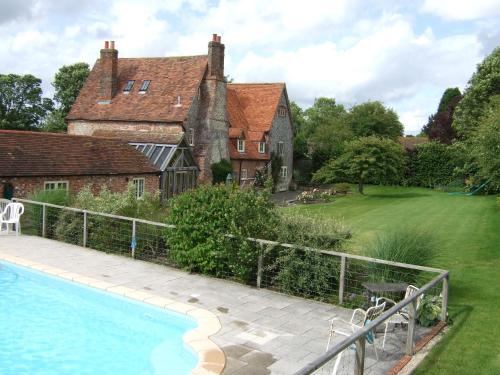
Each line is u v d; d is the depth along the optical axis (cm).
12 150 2114
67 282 1098
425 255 984
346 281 1001
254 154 4150
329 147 5094
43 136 2355
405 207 3009
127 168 2612
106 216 1386
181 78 3506
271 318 890
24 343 812
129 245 1359
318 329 841
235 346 758
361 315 913
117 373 713
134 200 1547
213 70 3525
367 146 3906
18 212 1555
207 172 3491
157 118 3300
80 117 3503
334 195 3922
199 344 763
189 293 1023
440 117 5534
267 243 1059
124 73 3681
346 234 1071
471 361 679
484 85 3959
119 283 1069
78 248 1398
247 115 4416
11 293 1062
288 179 4756
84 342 820
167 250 1266
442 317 842
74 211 1468
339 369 677
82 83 5522
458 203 3219
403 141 6569
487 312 894
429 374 639
